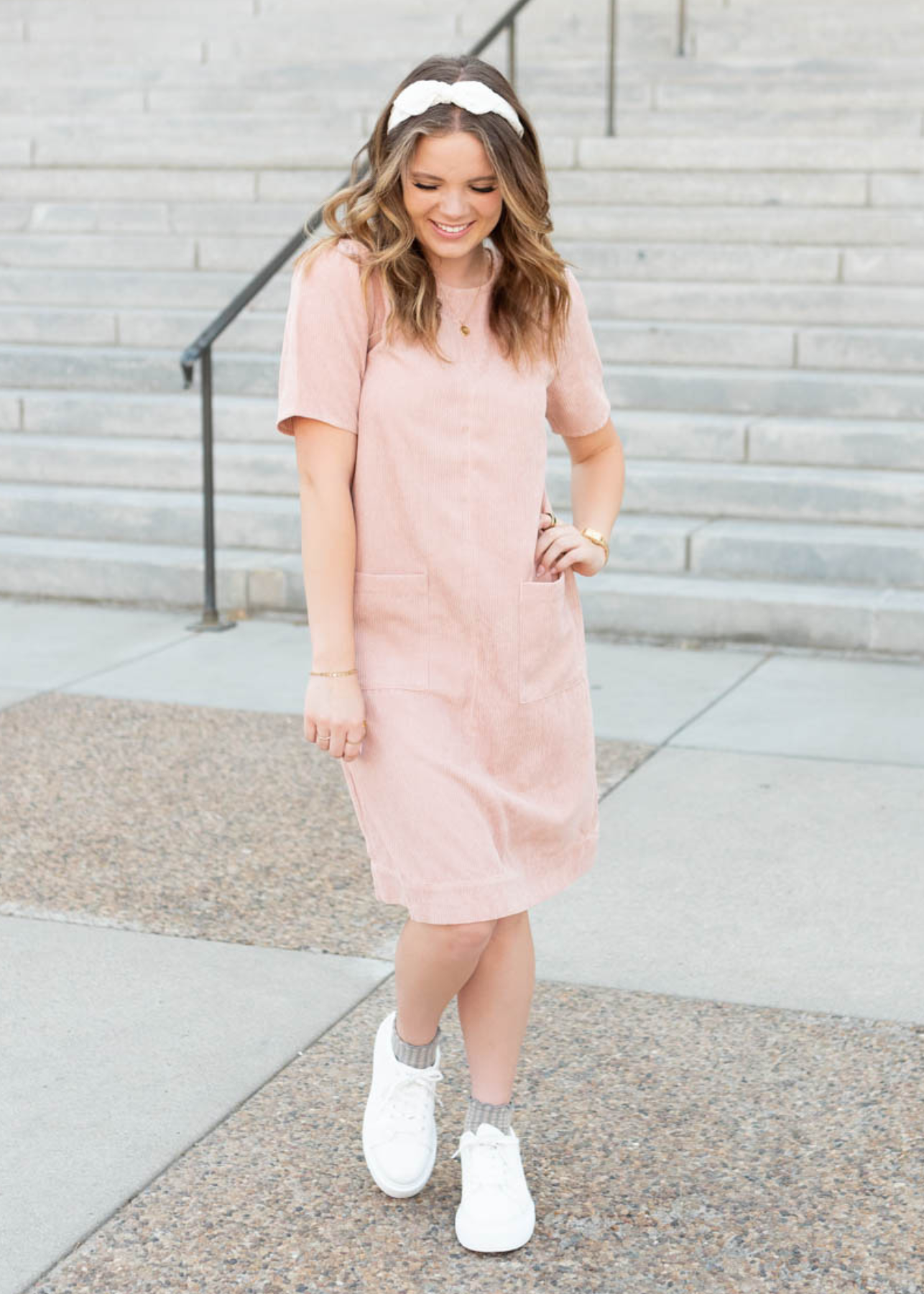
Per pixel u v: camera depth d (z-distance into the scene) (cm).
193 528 673
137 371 767
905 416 679
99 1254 251
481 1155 254
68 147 932
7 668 567
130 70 1025
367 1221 260
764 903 376
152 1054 310
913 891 382
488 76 231
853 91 888
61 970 345
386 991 337
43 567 658
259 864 401
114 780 458
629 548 627
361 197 236
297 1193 267
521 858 252
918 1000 330
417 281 233
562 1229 257
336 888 387
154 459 707
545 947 355
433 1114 267
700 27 970
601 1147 279
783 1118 288
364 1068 306
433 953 243
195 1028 320
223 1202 264
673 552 622
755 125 879
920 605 568
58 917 370
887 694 531
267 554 659
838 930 362
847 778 455
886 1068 304
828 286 753
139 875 394
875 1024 320
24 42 1085
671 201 822
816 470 657
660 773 460
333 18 1034
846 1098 294
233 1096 296
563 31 999
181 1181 270
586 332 258
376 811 243
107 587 652
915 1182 268
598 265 793
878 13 941
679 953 352
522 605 242
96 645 596
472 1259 250
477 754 245
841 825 421
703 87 917
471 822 238
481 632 240
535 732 247
